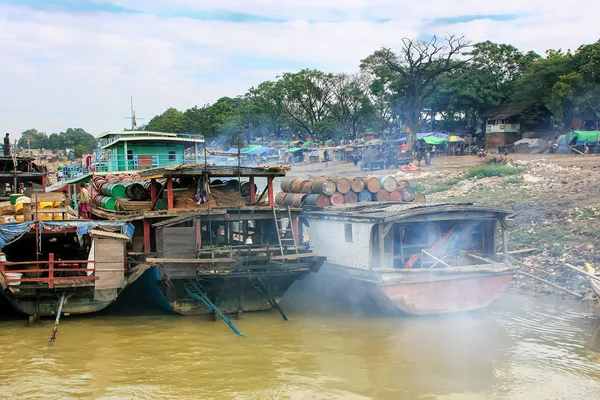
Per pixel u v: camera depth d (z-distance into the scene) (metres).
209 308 19.70
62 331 18.64
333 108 79.94
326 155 64.94
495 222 20.89
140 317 20.28
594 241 22.88
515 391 13.52
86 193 28.70
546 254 23.48
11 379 14.59
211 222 21.94
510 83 69.12
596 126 55.78
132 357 16.17
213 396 13.57
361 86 76.56
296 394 13.62
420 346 16.62
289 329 18.62
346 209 21.53
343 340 17.36
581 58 59.12
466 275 19.22
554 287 20.38
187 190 22.33
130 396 13.61
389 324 18.81
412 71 61.50
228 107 94.81
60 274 22.19
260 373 14.92
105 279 19.89
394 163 51.78
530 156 48.56
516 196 30.45
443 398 13.26
